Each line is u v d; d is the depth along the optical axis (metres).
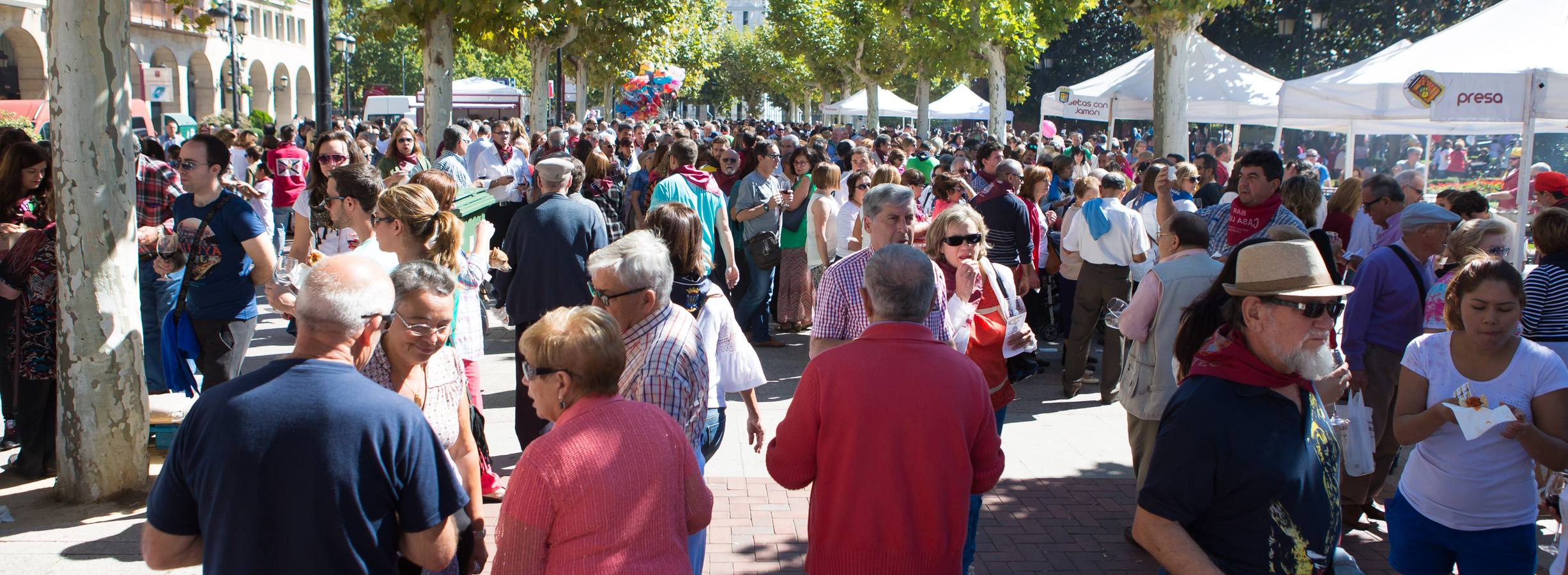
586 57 33.25
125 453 5.32
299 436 2.41
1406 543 3.82
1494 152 22.64
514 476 2.62
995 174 8.84
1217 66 15.28
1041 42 21.44
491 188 10.75
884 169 8.21
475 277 4.66
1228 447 2.48
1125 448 6.62
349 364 2.58
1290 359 2.50
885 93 38.09
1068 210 8.42
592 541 2.54
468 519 2.82
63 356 5.19
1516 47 8.07
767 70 64.75
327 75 10.48
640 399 3.45
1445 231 5.08
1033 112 46.72
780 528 5.11
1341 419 4.20
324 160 5.86
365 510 2.46
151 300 6.66
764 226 9.16
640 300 3.54
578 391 2.72
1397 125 13.91
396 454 2.52
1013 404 7.73
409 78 74.12
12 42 38.59
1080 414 7.45
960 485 3.06
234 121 29.92
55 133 5.01
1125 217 7.48
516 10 15.18
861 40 35.22
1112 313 4.92
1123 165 14.05
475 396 4.67
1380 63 9.10
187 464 2.47
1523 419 3.49
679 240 4.55
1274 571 2.49
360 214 4.84
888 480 3.01
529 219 5.64
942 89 56.53
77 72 4.94
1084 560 4.85
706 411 3.66
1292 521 2.50
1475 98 7.31
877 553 3.01
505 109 37.16
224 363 5.59
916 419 3.01
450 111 13.73
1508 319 3.51
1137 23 14.43
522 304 5.63
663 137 13.30
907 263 3.15
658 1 25.14
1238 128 20.06
